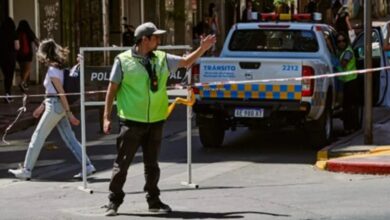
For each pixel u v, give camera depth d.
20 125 20.38
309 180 13.13
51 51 13.42
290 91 15.24
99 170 14.59
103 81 12.73
